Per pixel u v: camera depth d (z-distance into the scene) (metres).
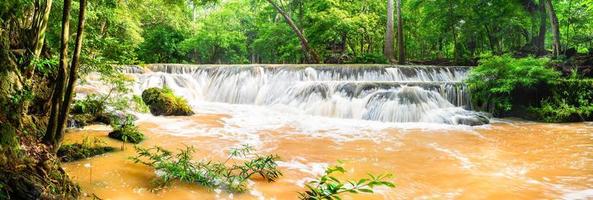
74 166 4.88
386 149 6.82
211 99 15.88
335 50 29.33
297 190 4.58
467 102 12.06
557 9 22.70
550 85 11.73
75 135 6.57
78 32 4.11
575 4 22.00
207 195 4.29
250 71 15.58
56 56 5.26
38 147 3.88
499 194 4.57
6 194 3.06
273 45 30.88
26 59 4.62
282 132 8.28
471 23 24.55
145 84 14.48
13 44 4.50
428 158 6.22
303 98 12.60
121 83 7.48
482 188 4.77
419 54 35.69
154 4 24.22
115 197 4.04
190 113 10.20
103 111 8.09
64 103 4.20
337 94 11.91
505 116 11.68
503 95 11.84
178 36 33.59
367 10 27.17
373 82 11.78
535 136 8.21
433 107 10.86
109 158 5.32
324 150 6.67
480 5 23.78
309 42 25.11
